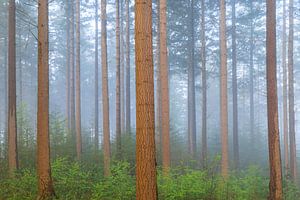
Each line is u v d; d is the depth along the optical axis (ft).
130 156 62.85
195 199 41.16
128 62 92.22
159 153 66.59
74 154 66.44
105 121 58.75
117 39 73.87
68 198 40.06
